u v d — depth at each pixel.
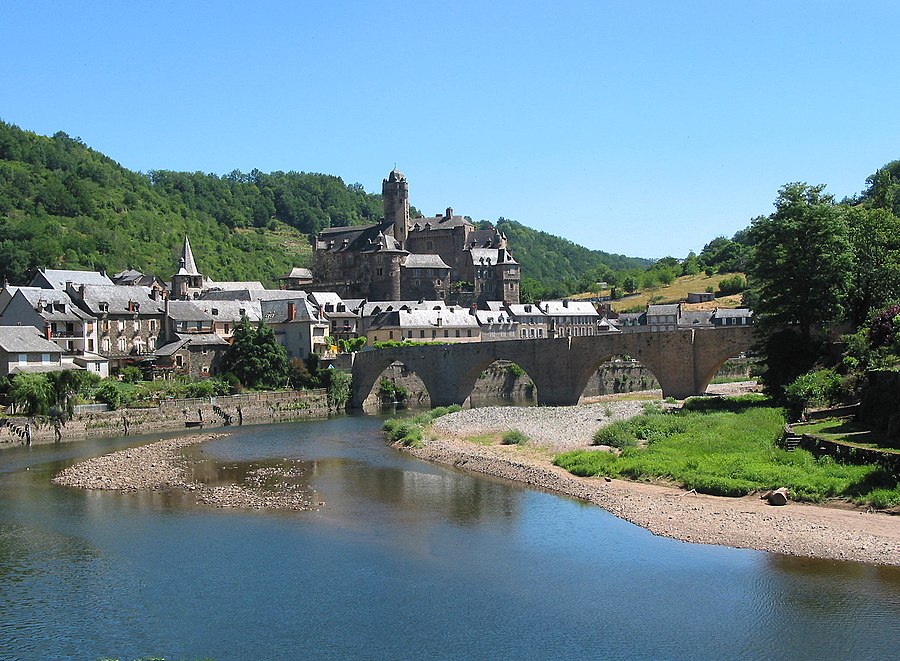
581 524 48.69
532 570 40.84
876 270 88.69
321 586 39.50
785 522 45.22
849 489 48.16
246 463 75.56
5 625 35.44
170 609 37.00
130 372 120.69
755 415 75.31
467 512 52.94
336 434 99.31
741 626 33.53
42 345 105.81
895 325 71.56
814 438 58.12
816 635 32.53
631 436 73.56
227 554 44.88
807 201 86.56
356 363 138.12
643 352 109.19
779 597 36.00
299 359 139.88
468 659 31.50
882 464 50.25
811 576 38.03
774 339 88.00
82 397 103.38
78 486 64.31
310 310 152.75
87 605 37.62
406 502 56.53
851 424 62.31
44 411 93.81
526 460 69.81
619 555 42.47
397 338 170.75
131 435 100.06
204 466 74.00
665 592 37.22
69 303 126.44
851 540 41.66
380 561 43.06
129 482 65.69
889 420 57.00
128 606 37.44
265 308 156.00
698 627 33.59
